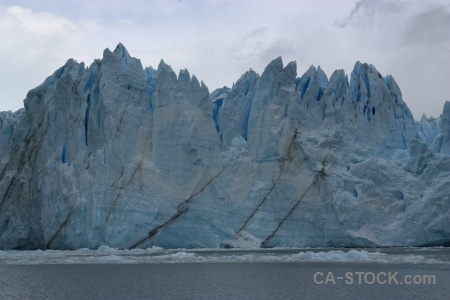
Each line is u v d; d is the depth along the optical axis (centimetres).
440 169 6319
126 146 5994
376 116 6769
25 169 6569
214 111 6725
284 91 6444
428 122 7512
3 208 6606
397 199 6291
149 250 5706
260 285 3506
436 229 6019
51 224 6128
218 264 4609
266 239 6044
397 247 6109
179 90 6284
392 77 7081
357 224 6109
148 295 3156
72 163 6184
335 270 4200
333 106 6588
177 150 6109
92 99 6188
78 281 3675
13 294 3216
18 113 7675
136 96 6225
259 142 6334
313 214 6128
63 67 6794
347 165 6431
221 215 6078
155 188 5941
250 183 6228
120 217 5772
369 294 3216
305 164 6231
